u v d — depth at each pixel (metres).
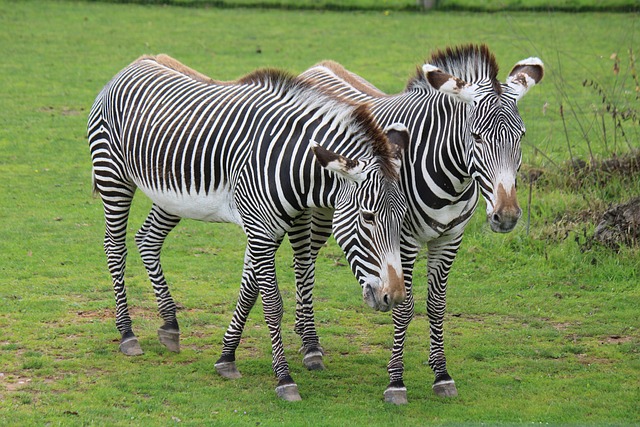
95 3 36.28
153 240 10.70
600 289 12.88
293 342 10.89
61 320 11.28
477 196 9.17
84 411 8.61
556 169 16.98
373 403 9.05
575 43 29.58
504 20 33.53
